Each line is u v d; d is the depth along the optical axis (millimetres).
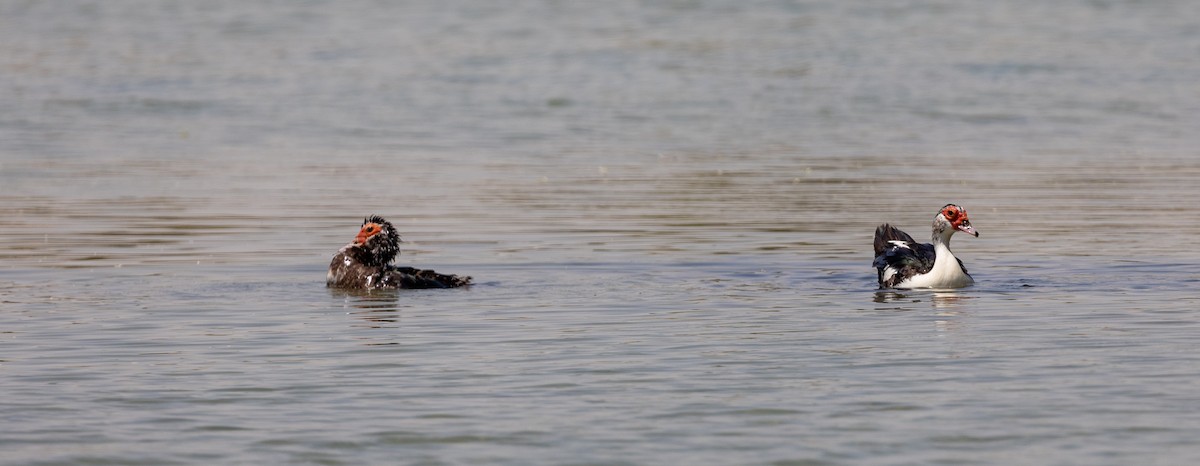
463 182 124500
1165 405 46281
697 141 157750
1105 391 48281
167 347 57438
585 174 130250
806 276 77812
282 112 180500
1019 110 182750
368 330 61156
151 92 196625
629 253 86625
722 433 43562
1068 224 99188
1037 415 45281
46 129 164500
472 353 55781
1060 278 76062
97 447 42594
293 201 112438
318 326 62344
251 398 48438
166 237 93688
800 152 148250
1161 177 127062
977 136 162125
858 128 169000
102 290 72938
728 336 59062
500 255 86125
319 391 49375
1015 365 52656
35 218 102125
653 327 61344
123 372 52625
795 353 55375
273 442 43062
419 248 89312
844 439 42844
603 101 190875
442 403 47531
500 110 183125
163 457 41625
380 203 111188
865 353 55219
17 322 63125
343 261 74688
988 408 46250
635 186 121562
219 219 102312
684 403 47219
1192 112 180125
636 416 45625
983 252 87375
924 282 72375
